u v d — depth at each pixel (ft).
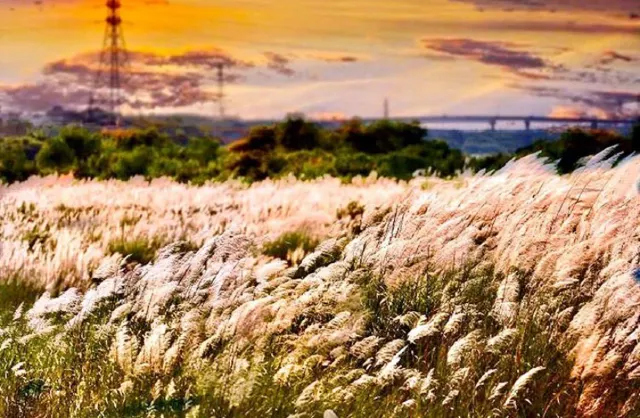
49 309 35.40
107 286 35.58
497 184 42.96
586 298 35.55
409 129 283.59
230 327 31.12
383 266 37.86
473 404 28.45
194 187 106.73
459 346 28.89
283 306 32.09
